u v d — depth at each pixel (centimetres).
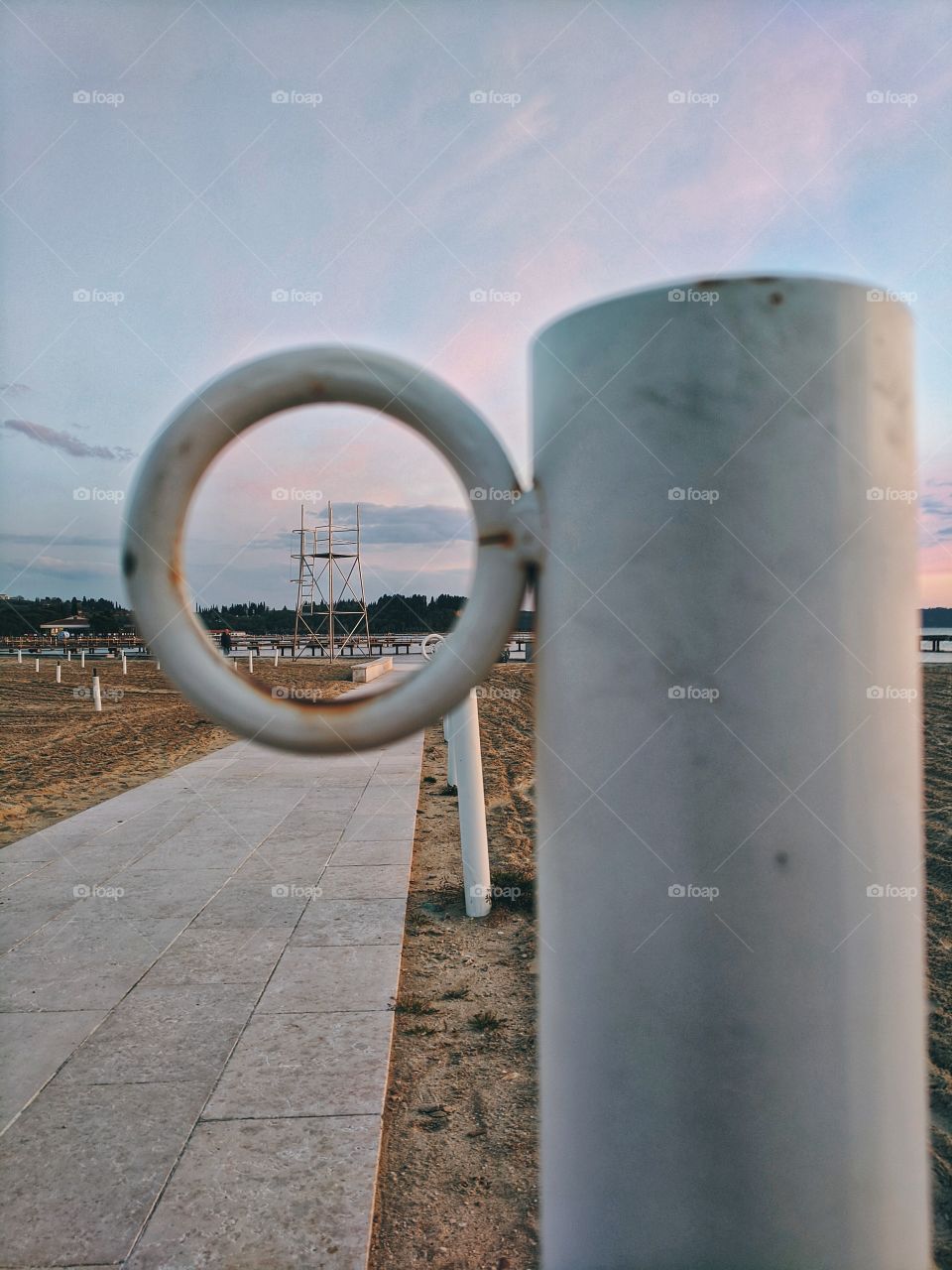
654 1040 117
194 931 495
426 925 524
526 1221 265
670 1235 116
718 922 114
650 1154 117
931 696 1723
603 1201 121
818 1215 114
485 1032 388
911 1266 122
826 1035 115
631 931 118
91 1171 278
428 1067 358
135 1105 316
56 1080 334
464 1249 253
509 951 486
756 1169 114
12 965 445
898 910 121
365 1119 308
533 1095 337
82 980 427
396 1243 255
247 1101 319
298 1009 396
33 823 788
